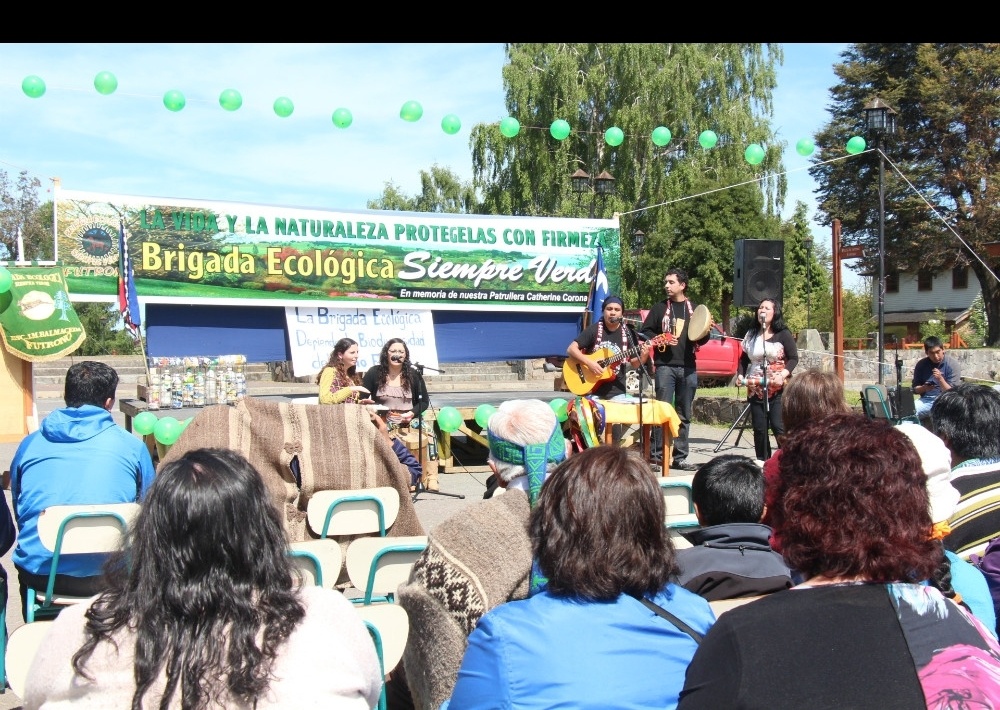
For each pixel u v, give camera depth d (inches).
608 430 356.8
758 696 59.4
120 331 1148.5
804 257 1551.4
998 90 1349.7
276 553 69.5
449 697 87.1
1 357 355.6
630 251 1097.4
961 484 123.9
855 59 1534.2
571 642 74.1
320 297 403.9
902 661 60.8
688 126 1099.3
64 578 148.3
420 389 331.0
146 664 63.9
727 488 113.0
